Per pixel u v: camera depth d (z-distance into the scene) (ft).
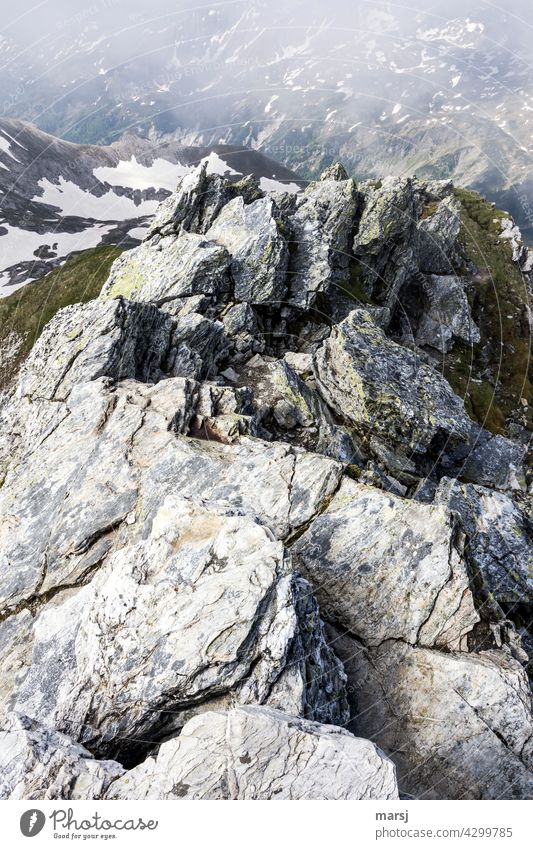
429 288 180.34
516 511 72.33
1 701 44.75
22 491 67.15
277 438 88.33
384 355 99.91
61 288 239.91
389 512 56.49
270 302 118.32
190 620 42.11
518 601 62.85
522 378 191.01
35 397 84.69
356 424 92.89
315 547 55.88
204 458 62.80
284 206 155.63
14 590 58.95
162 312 98.53
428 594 51.93
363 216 155.33
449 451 96.32
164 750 36.04
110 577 46.68
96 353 84.07
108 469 64.80
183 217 132.36
